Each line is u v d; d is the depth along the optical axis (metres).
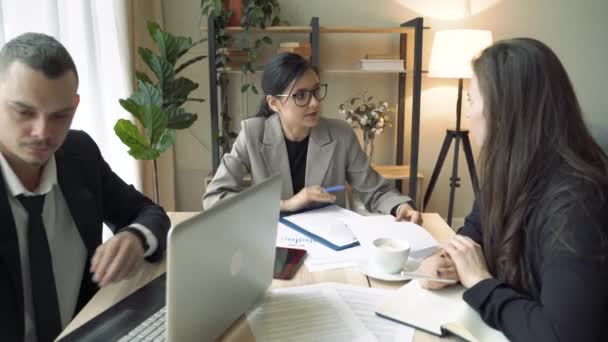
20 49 0.90
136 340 0.80
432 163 3.41
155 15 3.04
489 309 0.82
